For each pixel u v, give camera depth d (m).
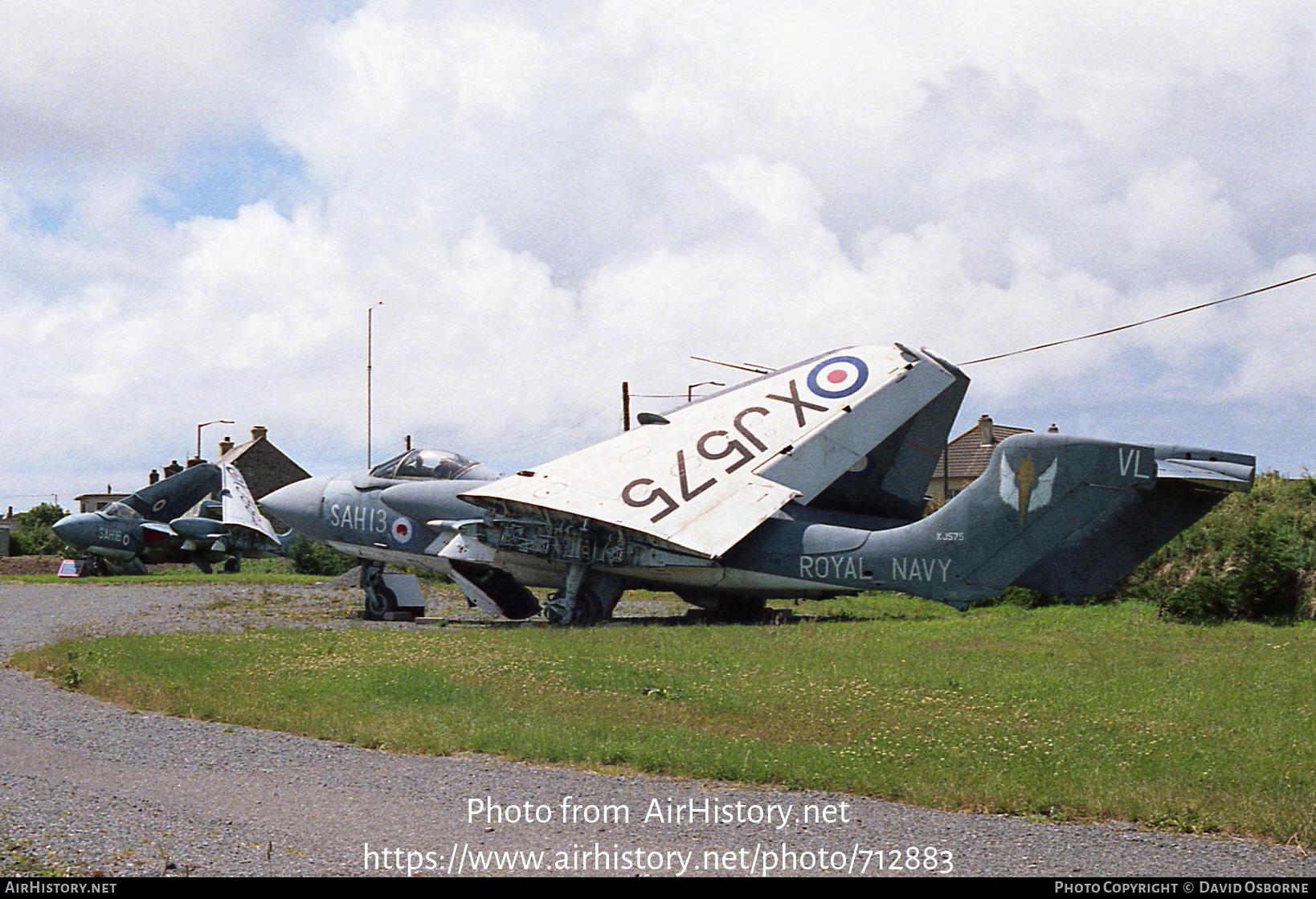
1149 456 19.09
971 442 64.19
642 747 9.27
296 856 6.31
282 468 75.56
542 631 18.66
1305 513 23.45
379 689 12.31
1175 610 21.39
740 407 23.16
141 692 12.00
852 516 22.25
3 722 10.41
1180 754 9.32
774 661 14.60
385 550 24.45
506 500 22.19
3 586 35.41
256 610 26.02
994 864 6.50
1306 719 10.85
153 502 45.53
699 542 20.80
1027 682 12.90
